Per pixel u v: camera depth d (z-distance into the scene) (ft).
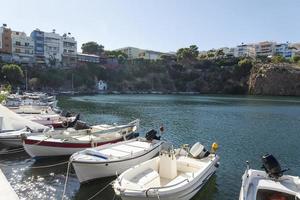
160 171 49.67
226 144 98.32
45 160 66.54
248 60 549.13
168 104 271.28
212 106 254.88
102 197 48.49
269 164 43.50
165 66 593.83
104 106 234.38
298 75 466.29
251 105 270.26
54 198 47.80
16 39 426.51
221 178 61.57
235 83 532.73
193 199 48.73
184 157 56.75
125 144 65.62
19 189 51.31
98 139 70.23
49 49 470.80
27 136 65.92
